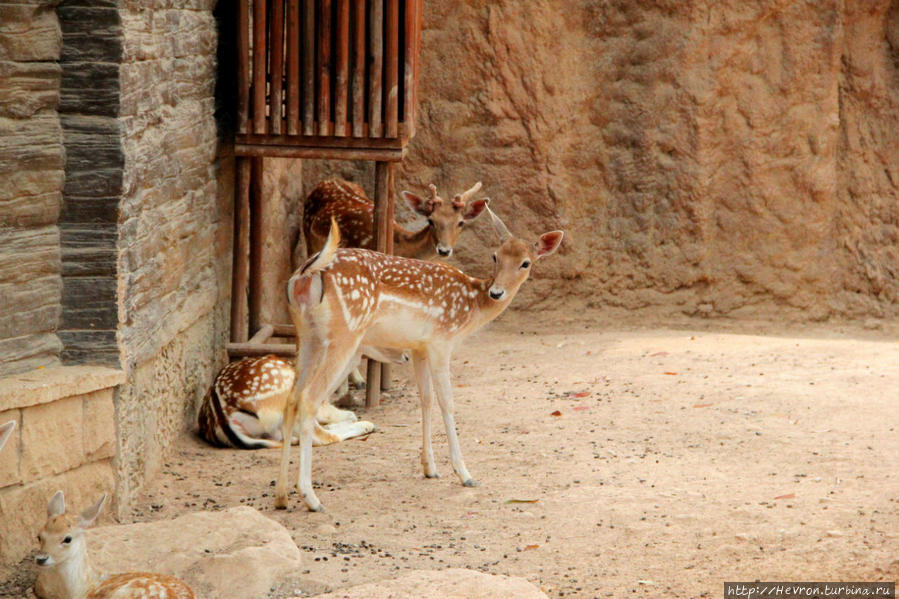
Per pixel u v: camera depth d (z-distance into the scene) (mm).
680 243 18391
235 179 13312
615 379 14023
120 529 8648
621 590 7664
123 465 9594
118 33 9125
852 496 9359
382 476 10703
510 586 7531
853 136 18438
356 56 12906
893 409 11961
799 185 18328
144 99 9945
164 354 11016
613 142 18516
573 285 18609
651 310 18547
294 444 11828
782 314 18422
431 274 10352
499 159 18469
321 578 8008
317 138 13148
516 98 18359
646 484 10031
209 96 12484
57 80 9078
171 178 10984
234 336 13383
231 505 9953
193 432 12133
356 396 14234
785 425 11602
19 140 8789
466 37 18234
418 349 10492
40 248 9062
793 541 8398
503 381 14367
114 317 9312
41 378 8766
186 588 7242
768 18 18156
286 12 12867
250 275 13938
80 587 7352
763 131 18266
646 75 18328
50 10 8953
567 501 9664
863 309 18391
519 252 10477
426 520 9383
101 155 9195
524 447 11406
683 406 12555
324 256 9430
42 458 8688
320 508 9656
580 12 18391
